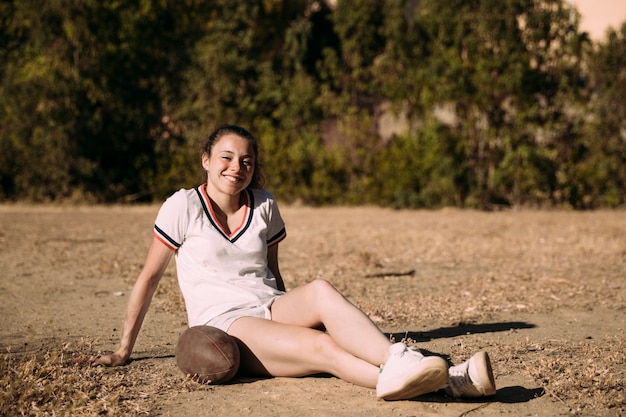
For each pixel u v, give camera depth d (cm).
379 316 618
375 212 1931
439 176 2034
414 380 364
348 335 396
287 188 2138
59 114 2017
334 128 2242
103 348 514
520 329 576
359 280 820
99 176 2111
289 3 2567
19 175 2070
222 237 451
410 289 761
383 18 2172
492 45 1969
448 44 2055
